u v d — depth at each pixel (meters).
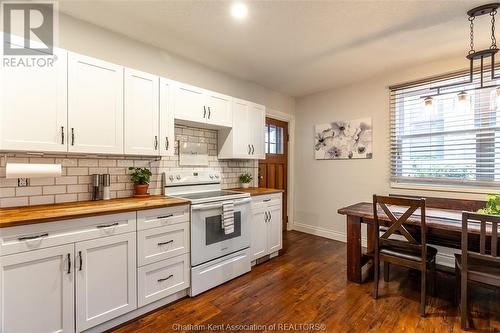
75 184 2.09
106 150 1.98
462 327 1.78
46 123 1.70
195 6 1.94
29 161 1.88
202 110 2.67
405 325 1.81
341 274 2.68
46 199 1.94
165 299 2.07
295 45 2.58
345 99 3.80
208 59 2.92
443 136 2.93
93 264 1.66
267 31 2.31
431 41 2.48
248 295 2.24
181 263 2.14
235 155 3.06
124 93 2.08
